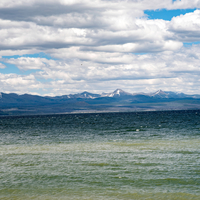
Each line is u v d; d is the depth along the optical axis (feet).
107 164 139.54
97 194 97.96
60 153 175.22
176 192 97.91
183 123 454.40
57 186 107.55
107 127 406.82
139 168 130.31
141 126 406.00
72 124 526.98
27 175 122.93
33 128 441.68
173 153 165.48
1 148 207.82
